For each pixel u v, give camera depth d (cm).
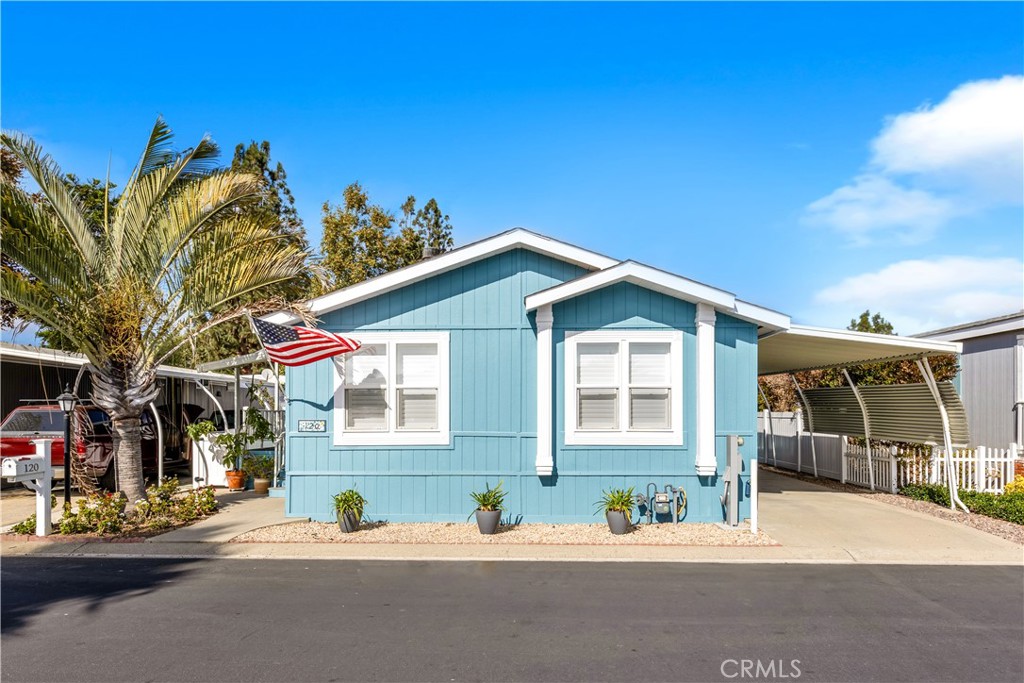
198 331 1115
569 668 518
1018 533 961
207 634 588
